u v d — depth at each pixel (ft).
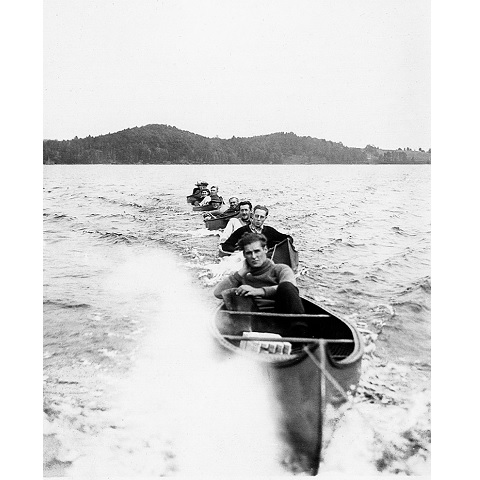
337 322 16.07
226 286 16.29
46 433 16.15
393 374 15.93
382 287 16.38
